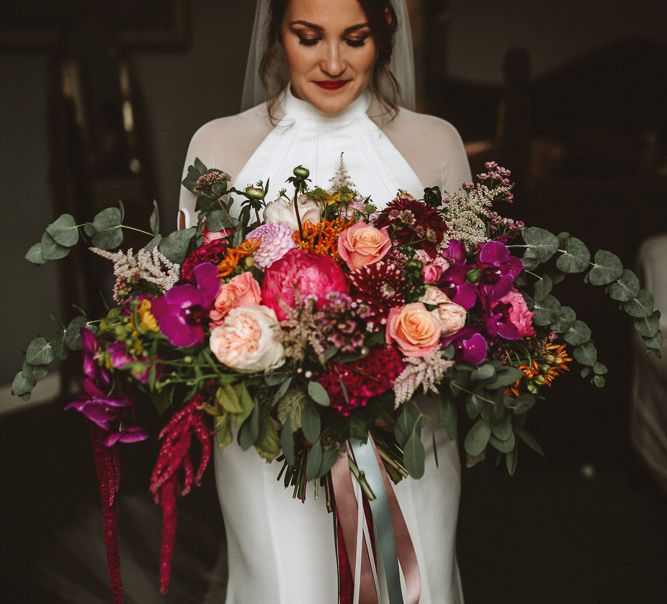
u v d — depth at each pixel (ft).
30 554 9.34
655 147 20.04
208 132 6.47
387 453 5.15
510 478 10.94
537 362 4.96
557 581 8.69
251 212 6.15
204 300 4.39
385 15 5.85
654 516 9.96
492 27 22.93
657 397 9.56
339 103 5.96
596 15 22.88
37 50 16.94
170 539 4.35
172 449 4.34
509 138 10.50
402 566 5.16
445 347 4.51
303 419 4.50
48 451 12.25
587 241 10.97
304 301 4.28
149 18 18.86
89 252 14.90
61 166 15.58
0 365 16.28
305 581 5.72
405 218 4.66
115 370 4.56
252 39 6.76
